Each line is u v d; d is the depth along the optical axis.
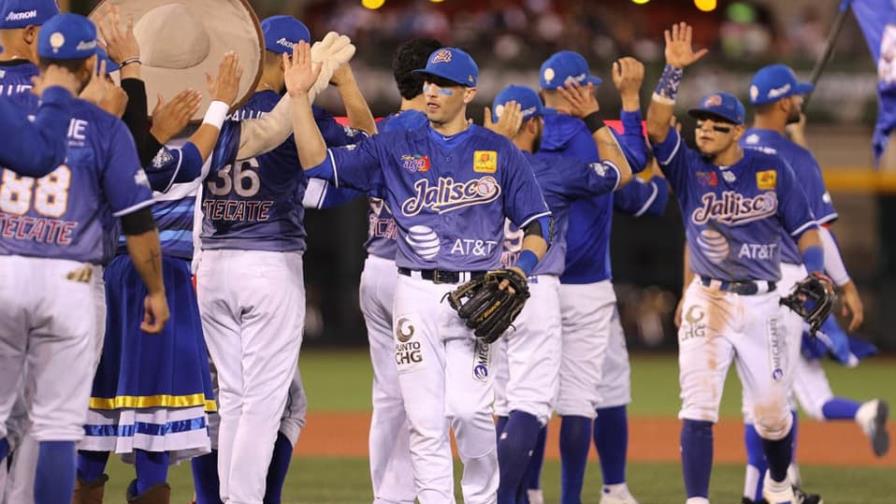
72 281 21.59
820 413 34.94
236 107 25.16
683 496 35.19
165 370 26.17
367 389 67.25
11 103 20.66
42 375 21.75
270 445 25.69
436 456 24.19
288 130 25.16
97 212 21.86
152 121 24.31
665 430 50.22
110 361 26.30
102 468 26.94
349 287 100.19
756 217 29.16
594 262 30.70
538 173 28.39
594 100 28.55
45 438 21.67
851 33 96.56
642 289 101.00
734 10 103.00
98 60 22.30
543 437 31.61
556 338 28.53
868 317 97.38
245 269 25.69
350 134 26.80
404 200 24.41
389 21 97.19
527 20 96.00
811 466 41.22
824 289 28.56
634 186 32.38
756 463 31.98
